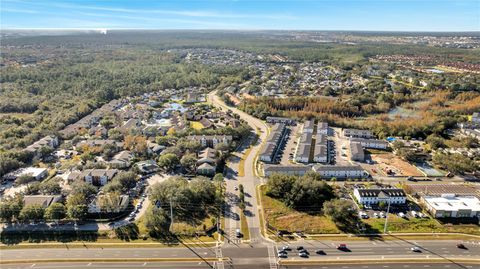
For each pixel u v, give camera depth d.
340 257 158.88
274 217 190.25
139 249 164.25
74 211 181.50
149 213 181.50
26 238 171.62
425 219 188.88
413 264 154.50
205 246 166.38
